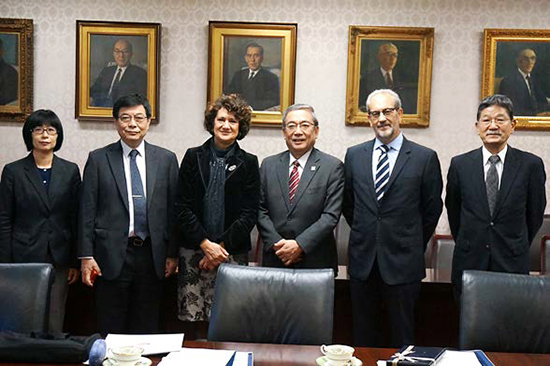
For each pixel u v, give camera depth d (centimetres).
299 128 322
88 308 375
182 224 317
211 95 443
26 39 439
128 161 330
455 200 332
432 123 445
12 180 334
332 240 331
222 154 322
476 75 443
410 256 313
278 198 324
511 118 314
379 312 327
